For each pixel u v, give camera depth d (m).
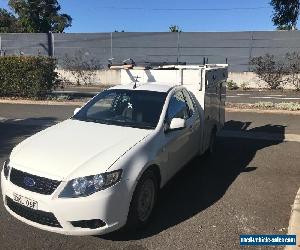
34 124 11.41
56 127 5.59
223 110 8.91
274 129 10.93
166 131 5.53
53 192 4.13
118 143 4.82
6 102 15.89
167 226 4.94
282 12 25.44
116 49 27.19
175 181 6.61
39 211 4.20
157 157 5.03
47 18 44.78
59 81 17.58
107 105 6.09
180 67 7.78
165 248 4.42
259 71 23.39
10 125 11.24
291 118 12.62
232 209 5.47
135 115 5.67
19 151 4.80
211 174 6.98
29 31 43.44
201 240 4.61
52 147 4.73
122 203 4.35
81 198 4.11
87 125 5.55
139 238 4.63
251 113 13.62
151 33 26.66
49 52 28.03
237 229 4.88
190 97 6.89
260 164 7.60
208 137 7.68
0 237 4.60
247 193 6.08
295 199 5.63
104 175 4.23
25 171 4.35
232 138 9.83
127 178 4.40
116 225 4.34
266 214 5.31
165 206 5.55
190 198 5.86
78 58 27.64
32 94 16.72
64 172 4.22
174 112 6.03
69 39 27.61
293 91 22.25
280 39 24.44
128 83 7.14
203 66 8.42
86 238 4.61
